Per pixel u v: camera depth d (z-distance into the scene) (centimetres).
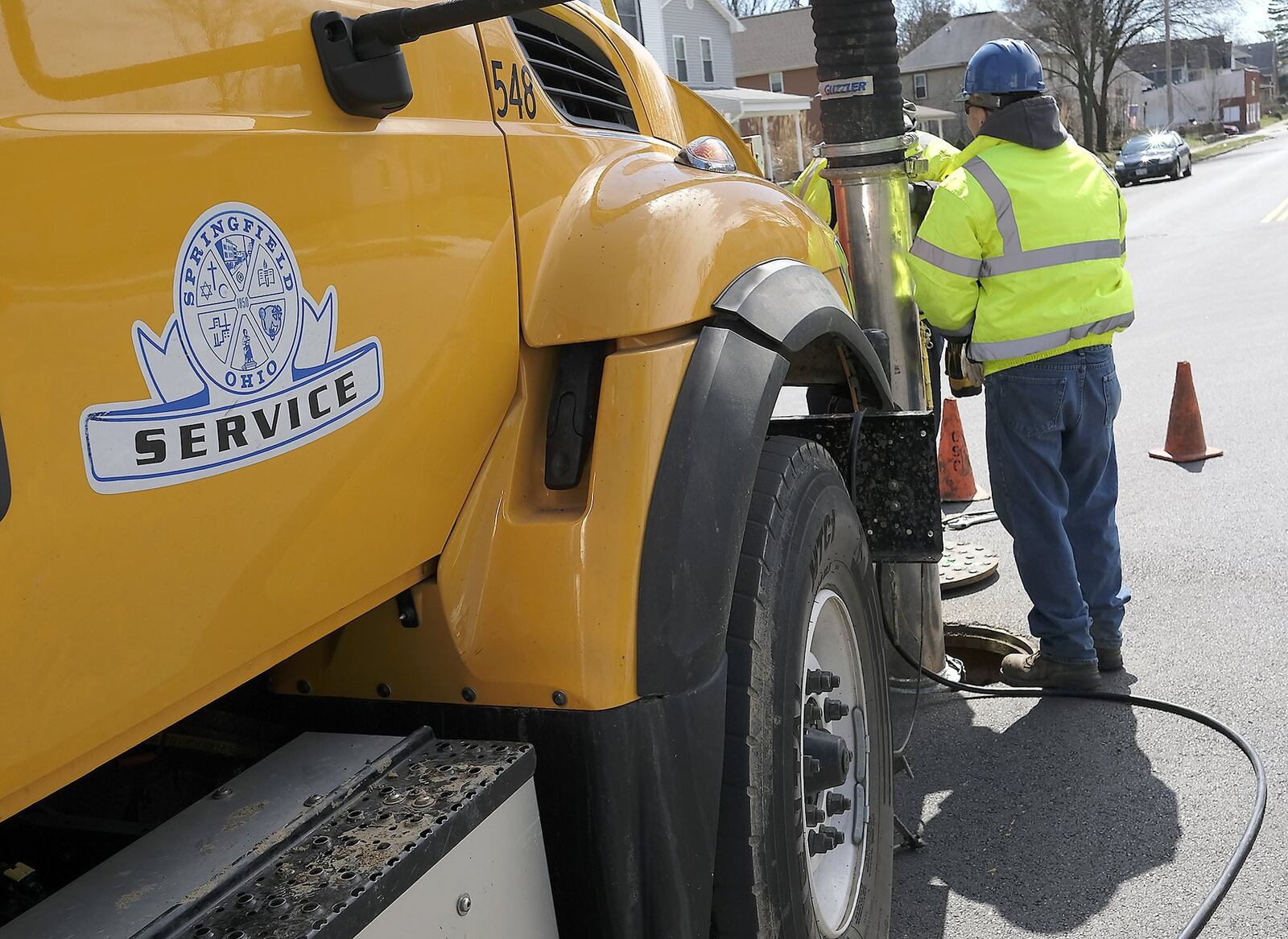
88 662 118
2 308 106
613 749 174
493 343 178
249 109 135
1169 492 583
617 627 176
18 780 114
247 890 136
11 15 110
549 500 187
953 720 376
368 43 147
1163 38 6438
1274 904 266
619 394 187
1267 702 361
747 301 211
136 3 123
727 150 256
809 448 233
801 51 5525
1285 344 930
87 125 115
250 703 192
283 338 137
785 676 204
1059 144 372
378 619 179
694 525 186
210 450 128
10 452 107
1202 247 1714
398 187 156
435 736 181
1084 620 381
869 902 252
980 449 743
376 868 138
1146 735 351
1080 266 364
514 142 185
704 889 185
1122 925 265
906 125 387
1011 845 302
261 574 139
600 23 261
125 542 119
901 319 373
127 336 117
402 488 162
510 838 161
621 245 195
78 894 135
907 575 385
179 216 123
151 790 195
